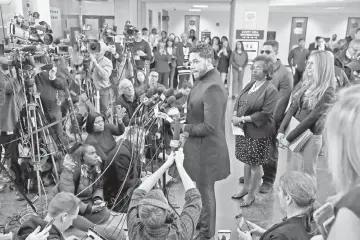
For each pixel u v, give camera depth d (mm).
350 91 671
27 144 3275
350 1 9812
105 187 3004
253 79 3023
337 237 582
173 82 8578
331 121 656
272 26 15664
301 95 2803
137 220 1471
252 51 8219
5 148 3408
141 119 2857
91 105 4469
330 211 646
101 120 3365
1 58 3010
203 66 2246
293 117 2865
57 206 2074
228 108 7223
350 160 605
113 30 6352
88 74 4754
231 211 3111
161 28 15180
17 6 4547
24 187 3367
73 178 2896
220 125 2334
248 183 3307
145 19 11383
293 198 1367
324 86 2537
